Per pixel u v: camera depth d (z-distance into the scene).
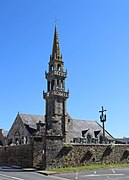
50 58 70.94
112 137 80.38
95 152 38.84
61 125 66.00
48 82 69.75
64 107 67.62
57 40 72.56
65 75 69.50
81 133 74.62
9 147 41.19
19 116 67.88
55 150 34.34
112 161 40.81
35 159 34.91
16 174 28.19
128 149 43.28
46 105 68.62
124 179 25.89
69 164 35.41
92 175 28.66
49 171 30.80
